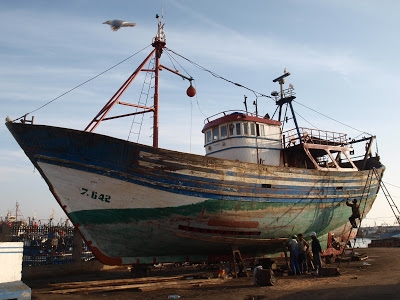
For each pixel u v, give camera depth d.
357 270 14.86
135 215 12.65
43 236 20.09
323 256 18.25
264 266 16.11
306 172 16.41
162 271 16.95
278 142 18.16
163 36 16.02
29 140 11.80
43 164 11.94
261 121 17.66
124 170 12.32
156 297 9.80
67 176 12.04
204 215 13.47
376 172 20.70
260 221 14.85
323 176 17.16
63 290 10.64
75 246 17.05
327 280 11.91
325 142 20.03
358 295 8.84
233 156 16.88
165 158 12.68
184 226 13.27
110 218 12.48
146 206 12.67
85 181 12.15
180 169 12.90
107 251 12.89
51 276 14.98
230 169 13.88
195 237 13.50
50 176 11.98
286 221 15.75
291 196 15.66
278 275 13.95
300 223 16.41
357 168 21.19
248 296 9.50
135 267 13.70
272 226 15.35
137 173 12.41
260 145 17.34
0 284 8.11
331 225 18.38
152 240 13.18
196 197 13.19
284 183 15.46
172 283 11.56
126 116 15.39
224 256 15.18
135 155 12.32
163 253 13.83
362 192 19.52
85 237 12.54
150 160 12.49
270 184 14.98
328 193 17.44
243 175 14.20
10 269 8.54
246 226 14.55
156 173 12.59
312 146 18.48
